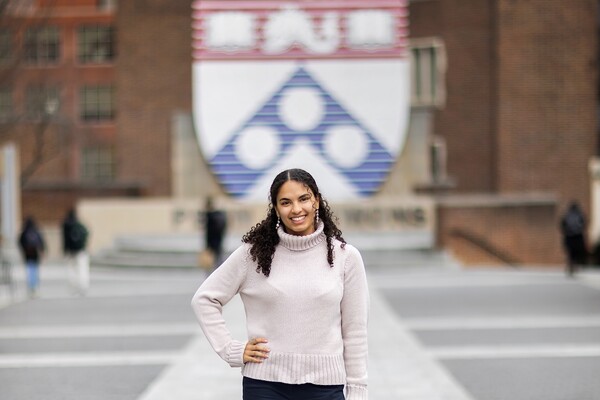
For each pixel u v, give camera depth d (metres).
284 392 4.59
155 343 14.12
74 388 10.66
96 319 17.16
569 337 14.35
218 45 32.34
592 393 10.13
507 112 36.12
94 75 41.81
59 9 41.72
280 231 4.64
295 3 32.34
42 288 23.59
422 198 31.45
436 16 36.84
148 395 9.93
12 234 20.80
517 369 11.66
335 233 4.71
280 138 32.41
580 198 36.47
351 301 4.67
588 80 36.28
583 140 36.34
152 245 31.22
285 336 4.57
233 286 4.71
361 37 32.25
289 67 32.34
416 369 11.41
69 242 21.73
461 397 9.66
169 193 39.56
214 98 32.44
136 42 39.69
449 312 17.62
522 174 36.22
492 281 24.33
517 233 31.36
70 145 41.16
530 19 36.06
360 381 4.66
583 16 36.16
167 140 39.56
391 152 32.28
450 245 30.89
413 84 37.19
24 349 13.66
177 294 21.77
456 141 36.66
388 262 28.83
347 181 32.28
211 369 11.62
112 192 37.31
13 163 20.64
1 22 31.14
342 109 32.28
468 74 36.41
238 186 32.53
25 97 40.53
